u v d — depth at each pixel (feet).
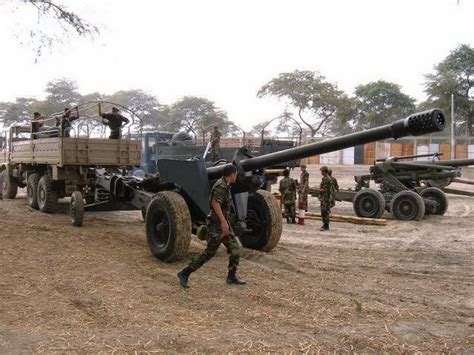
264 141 54.39
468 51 177.17
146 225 25.17
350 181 94.32
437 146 142.31
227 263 24.17
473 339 14.88
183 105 227.61
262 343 14.17
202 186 24.84
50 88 237.25
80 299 17.98
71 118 37.27
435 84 176.14
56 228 32.27
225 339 14.44
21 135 48.55
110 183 33.04
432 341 14.65
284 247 29.40
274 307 17.75
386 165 47.67
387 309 17.76
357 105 190.70
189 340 14.26
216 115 201.98
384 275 23.39
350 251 29.14
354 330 15.37
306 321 16.25
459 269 24.84
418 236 35.40
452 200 64.34
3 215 38.27
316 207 52.60
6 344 13.82
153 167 58.39
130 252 26.17
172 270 22.61
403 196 44.60
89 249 26.25
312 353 13.60
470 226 40.75
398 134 18.79
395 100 197.47
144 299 18.29
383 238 34.22
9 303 17.34
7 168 49.52
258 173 24.25
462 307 18.37
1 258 23.61
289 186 40.96
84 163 36.45
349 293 19.84
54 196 39.88
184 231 23.53
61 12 39.27
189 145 55.47
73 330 14.98
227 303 18.03
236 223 24.45
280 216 26.84
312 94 178.91
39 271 21.61
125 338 14.35
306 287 20.39
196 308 17.51
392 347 14.08
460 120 181.06
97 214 41.29
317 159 153.07
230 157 50.98
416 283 21.97
